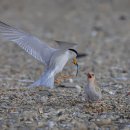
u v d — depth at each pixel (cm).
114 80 1697
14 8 3988
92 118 1130
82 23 3500
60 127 1064
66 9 4019
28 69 1997
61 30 3266
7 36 1048
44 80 1069
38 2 4166
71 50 1114
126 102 1287
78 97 1340
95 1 4147
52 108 1206
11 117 1126
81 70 1936
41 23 3525
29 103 1258
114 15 3766
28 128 1052
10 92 1398
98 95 1227
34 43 1077
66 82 1619
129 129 1055
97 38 2942
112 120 1122
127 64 2125
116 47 2630
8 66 2075
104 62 2177
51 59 1086
